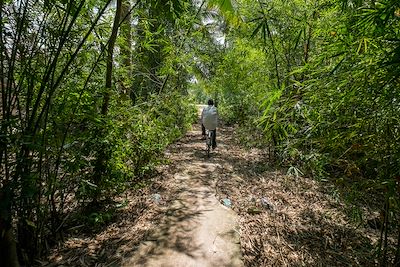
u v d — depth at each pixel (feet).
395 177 5.65
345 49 5.70
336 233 9.73
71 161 8.58
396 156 5.46
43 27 7.02
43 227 7.91
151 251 8.29
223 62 29.63
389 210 6.88
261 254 8.48
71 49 8.22
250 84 22.72
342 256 8.47
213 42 29.73
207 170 16.07
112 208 10.34
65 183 8.74
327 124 6.24
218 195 12.60
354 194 7.31
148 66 20.24
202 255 8.16
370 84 5.30
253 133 22.58
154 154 14.62
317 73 6.71
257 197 12.49
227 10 11.76
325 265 8.07
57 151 7.66
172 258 7.98
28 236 7.51
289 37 15.01
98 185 9.69
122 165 10.41
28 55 6.91
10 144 5.94
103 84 10.40
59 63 8.15
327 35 8.00
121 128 10.29
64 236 8.87
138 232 9.34
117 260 7.89
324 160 7.27
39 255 7.76
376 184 6.10
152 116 13.83
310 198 12.41
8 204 5.63
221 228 9.66
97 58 9.39
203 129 23.00
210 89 36.78
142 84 17.70
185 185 13.66
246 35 19.17
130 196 12.23
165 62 18.19
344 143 6.50
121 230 9.49
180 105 23.73
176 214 10.57
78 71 8.44
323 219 10.64
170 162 16.56
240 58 25.02
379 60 5.13
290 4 14.11
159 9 8.38
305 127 6.97
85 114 8.30
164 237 8.99
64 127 7.91
